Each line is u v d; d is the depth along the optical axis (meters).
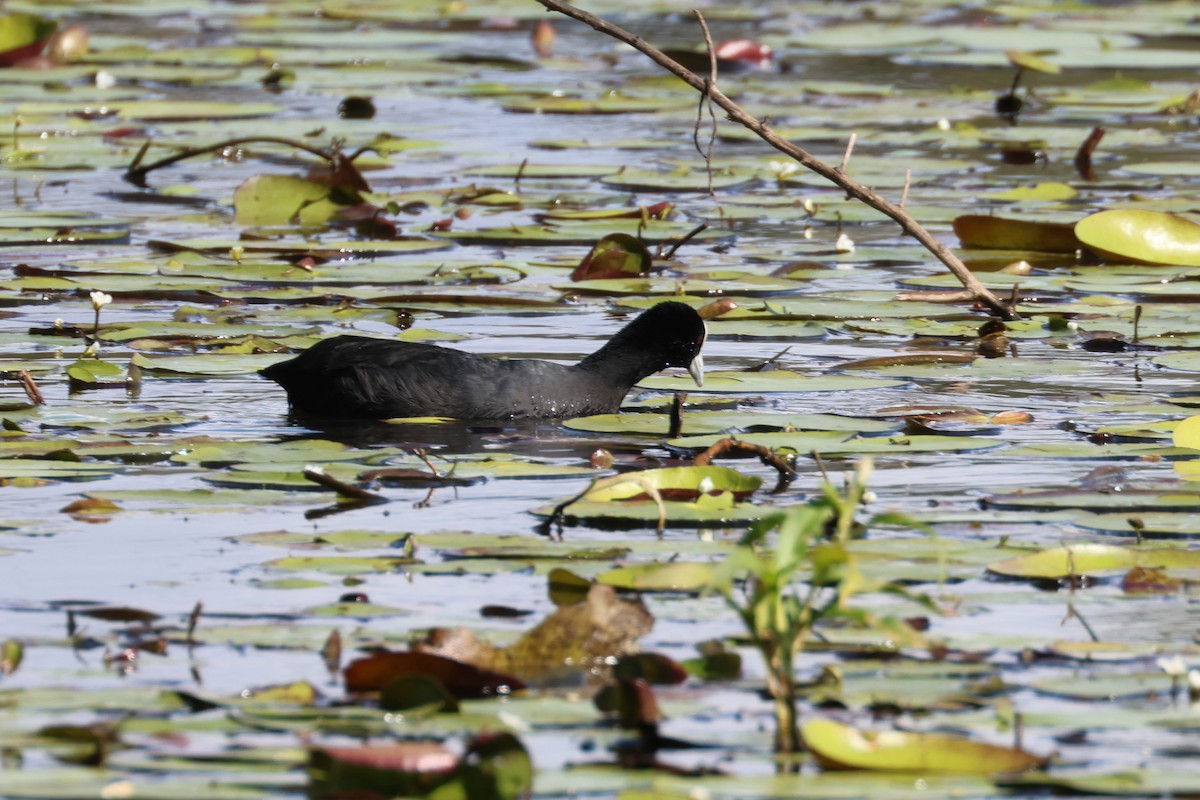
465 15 36.56
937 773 6.16
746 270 16.86
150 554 8.72
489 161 22.69
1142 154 23.33
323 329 14.15
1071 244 17.66
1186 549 8.74
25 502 9.59
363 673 6.97
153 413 11.56
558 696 6.98
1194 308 15.35
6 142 23.20
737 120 13.58
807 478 10.26
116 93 27.27
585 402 11.95
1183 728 6.65
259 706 6.76
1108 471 10.27
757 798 5.95
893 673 7.18
